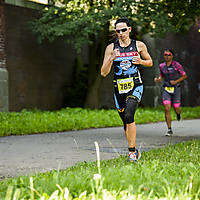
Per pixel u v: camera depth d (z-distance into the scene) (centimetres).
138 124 2606
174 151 1179
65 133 1975
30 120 2281
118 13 2748
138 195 588
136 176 709
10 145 1497
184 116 3241
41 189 620
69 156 1224
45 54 3750
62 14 3081
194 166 843
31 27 3412
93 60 3775
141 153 1172
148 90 4366
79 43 3262
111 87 4169
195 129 2214
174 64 1856
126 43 1038
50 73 3809
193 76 5256
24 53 3497
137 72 1050
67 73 4041
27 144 1527
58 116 2597
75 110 3106
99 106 3791
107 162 1006
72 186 650
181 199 571
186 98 5119
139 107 4109
